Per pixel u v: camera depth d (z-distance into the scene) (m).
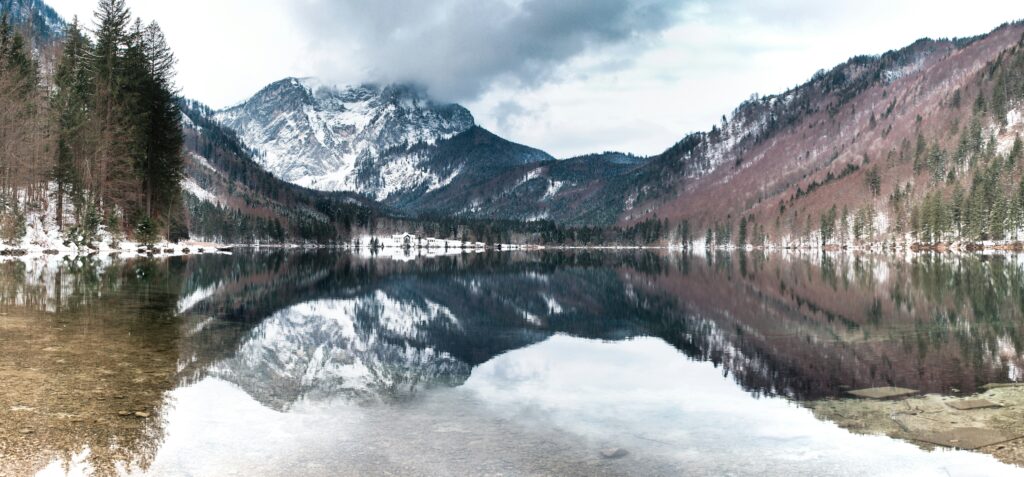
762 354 18.81
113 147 61.44
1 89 53.44
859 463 9.31
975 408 12.21
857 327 23.97
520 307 33.09
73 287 30.12
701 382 15.09
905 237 165.88
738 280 53.00
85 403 10.94
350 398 12.92
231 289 35.50
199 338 18.59
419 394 13.55
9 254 51.75
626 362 17.81
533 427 11.02
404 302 34.66
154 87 64.75
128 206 66.94
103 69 62.19
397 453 9.40
